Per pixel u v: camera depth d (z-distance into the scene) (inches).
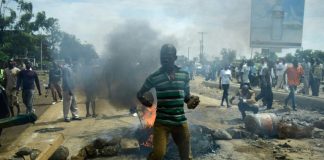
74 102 450.0
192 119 460.8
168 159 251.3
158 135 175.0
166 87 173.6
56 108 560.4
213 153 283.3
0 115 289.9
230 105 597.3
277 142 331.6
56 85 617.3
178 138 179.5
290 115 499.5
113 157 269.9
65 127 399.5
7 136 353.4
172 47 176.6
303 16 981.8
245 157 274.8
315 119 442.3
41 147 296.5
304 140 342.6
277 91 764.6
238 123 429.7
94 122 429.7
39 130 382.9
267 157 276.5
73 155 275.6
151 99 185.5
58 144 266.7
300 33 983.6
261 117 357.1
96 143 276.8
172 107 174.2
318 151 299.1
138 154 275.1
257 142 327.3
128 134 306.2
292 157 278.4
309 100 601.0
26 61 446.3
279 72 834.2
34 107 577.0
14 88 453.7
